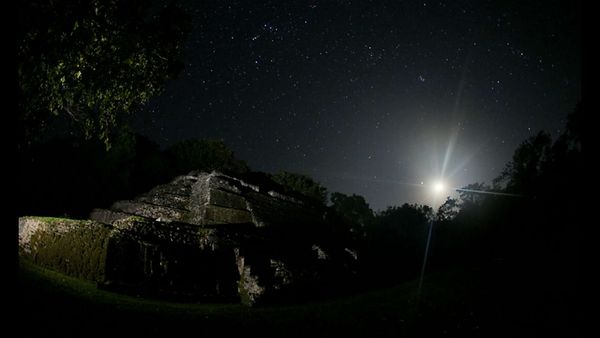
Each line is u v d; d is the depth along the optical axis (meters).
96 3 10.32
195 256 15.16
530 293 12.44
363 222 52.50
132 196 29.23
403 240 31.19
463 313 11.32
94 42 10.75
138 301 11.96
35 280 10.66
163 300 13.21
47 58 10.00
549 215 18.61
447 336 9.64
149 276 13.68
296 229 22.44
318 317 11.59
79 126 12.51
